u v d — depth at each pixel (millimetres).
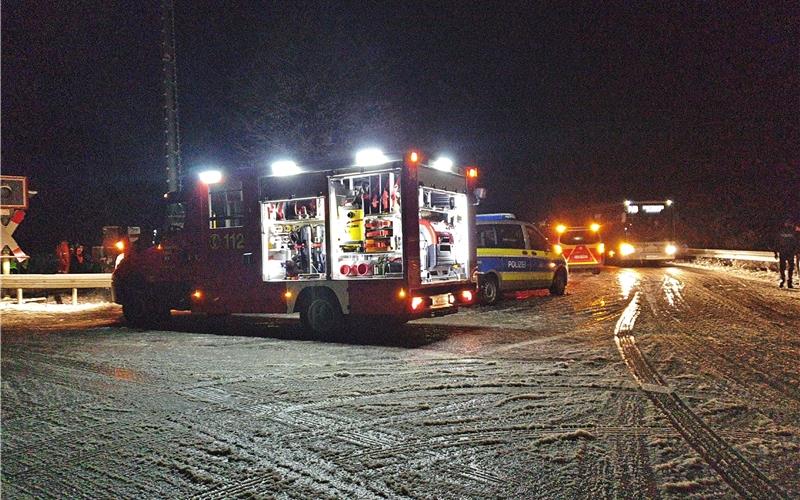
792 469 4570
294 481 4512
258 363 8523
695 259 32625
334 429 5609
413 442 5234
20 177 19219
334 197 10219
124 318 14352
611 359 8281
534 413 5957
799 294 15734
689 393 6570
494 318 12539
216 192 11484
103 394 7012
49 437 5578
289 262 10711
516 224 15773
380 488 4352
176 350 9711
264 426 5738
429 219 10531
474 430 5504
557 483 4379
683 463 4680
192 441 5379
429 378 7418
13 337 11461
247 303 11180
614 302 14703
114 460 5004
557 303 14938
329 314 10445
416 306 9680
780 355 8391
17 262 20656
